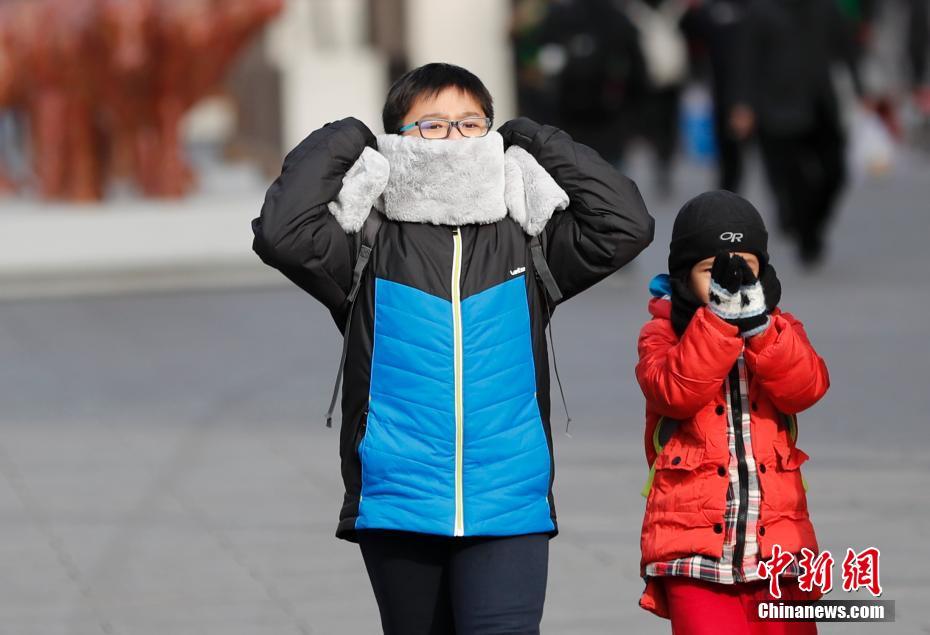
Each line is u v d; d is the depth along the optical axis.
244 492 23.00
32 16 49.81
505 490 12.16
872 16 64.50
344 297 12.67
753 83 41.72
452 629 12.70
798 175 42.03
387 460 12.16
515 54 50.06
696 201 13.16
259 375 31.75
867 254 45.50
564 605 17.59
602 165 12.74
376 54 57.25
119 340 36.31
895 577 18.03
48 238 45.03
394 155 12.50
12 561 19.94
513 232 12.57
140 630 17.28
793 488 12.89
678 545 12.80
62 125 50.22
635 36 43.09
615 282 42.62
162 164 50.38
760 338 12.57
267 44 58.72
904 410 26.48
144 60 48.03
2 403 29.73
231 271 45.62
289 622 17.39
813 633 13.01
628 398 28.34
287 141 56.31
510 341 12.33
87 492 23.20
